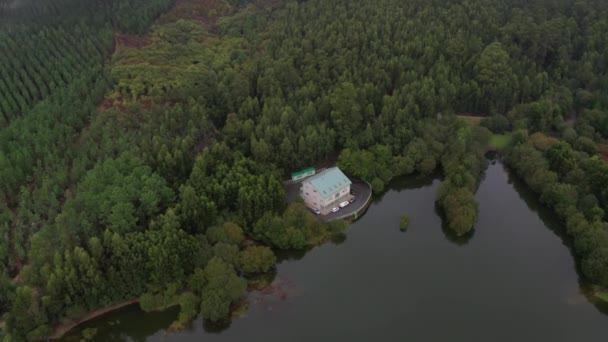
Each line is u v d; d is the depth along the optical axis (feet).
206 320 536.01
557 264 608.19
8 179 625.82
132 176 613.11
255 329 529.45
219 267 544.62
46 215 599.16
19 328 488.44
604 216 625.41
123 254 534.37
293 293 569.23
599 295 558.97
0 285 517.14
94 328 529.45
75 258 519.60
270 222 616.39
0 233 562.66
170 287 543.80
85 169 644.69
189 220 589.73
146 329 540.52
